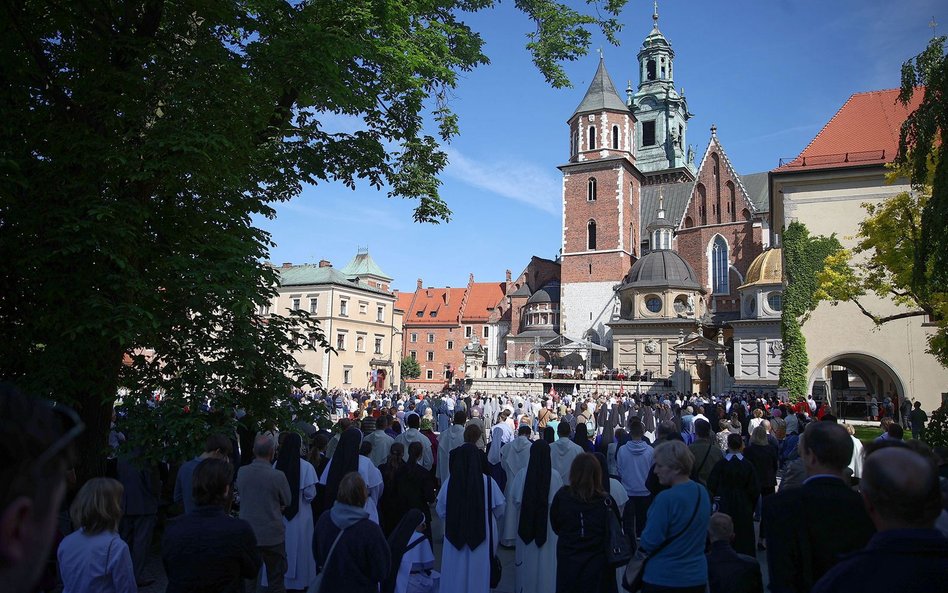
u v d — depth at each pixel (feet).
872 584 8.31
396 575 20.93
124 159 30.22
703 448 33.04
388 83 44.91
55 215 29.37
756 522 44.86
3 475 4.55
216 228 36.91
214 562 16.11
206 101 33.96
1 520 4.48
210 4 34.40
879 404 123.65
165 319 33.27
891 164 69.97
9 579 4.51
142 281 30.96
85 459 32.94
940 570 8.21
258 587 26.45
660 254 224.33
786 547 13.43
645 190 281.74
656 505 17.37
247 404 36.91
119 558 16.60
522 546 26.14
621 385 181.68
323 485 32.65
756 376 176.55
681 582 16.69
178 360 35.40
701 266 240.94
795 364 120.47
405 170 51.06
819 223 123.75
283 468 28.76
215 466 17.11
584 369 220.84
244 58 36.99
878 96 132.46
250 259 36.17
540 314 258.78
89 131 31.55
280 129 40.14
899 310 116.98
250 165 37.70
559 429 34.14
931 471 8.75
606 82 264.11
